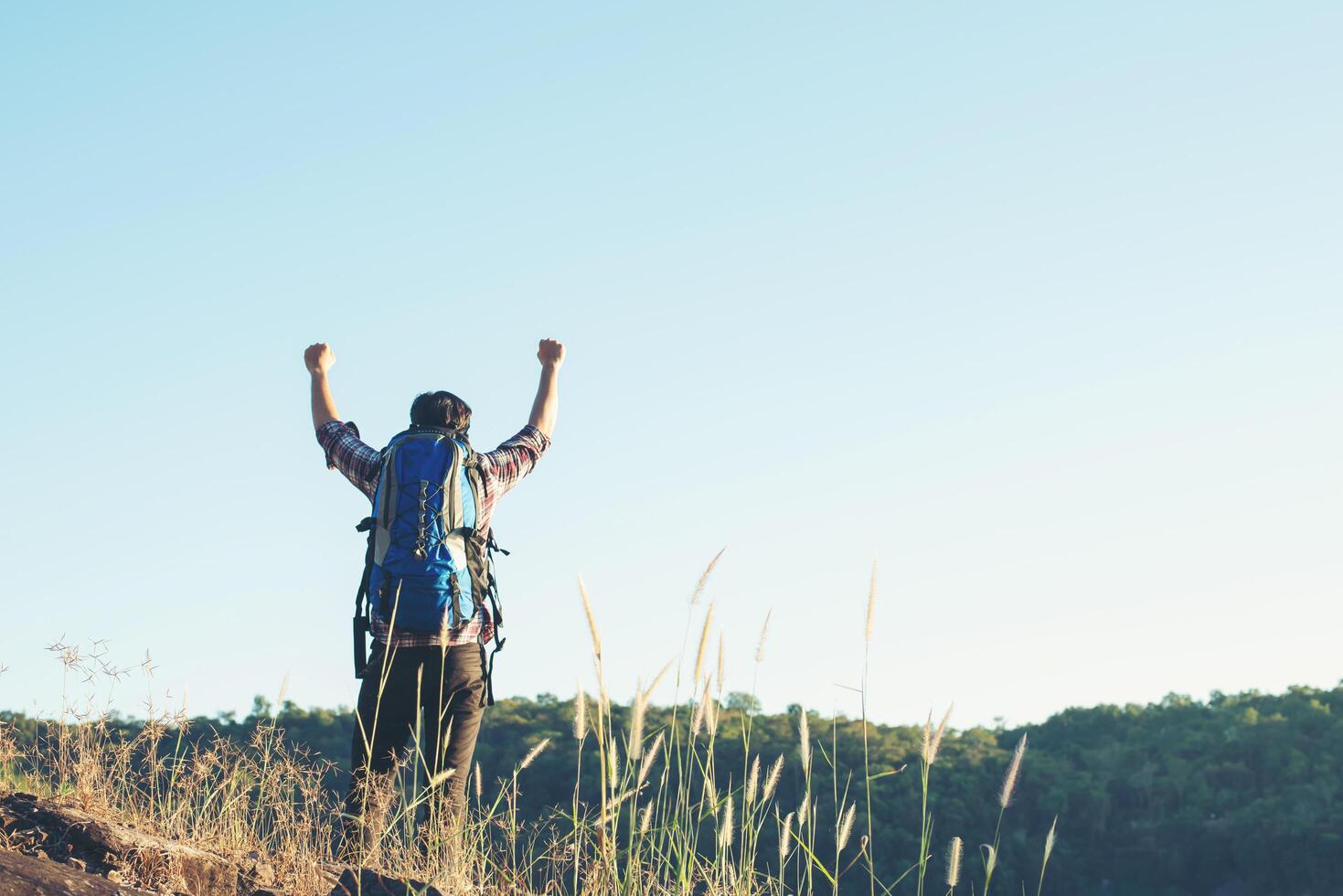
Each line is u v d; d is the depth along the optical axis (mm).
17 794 3734
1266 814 96688
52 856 3455
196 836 3945
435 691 4598
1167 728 118062
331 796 4254
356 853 4145
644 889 3777
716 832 3814
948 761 66562
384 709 4570
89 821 3570
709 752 3877
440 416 4961
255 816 4090
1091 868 97438
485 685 4738
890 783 24109
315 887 3826
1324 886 90062
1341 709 117062
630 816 3855
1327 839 91250
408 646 4586
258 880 3805
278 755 4160
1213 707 126688
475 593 4703
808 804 3801
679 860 3807
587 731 3744
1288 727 111250
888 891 3637
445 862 4043
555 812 3990
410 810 4254
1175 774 106000
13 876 3035
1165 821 100062
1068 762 110812
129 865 3514
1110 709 124250
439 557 4621
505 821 4062
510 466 4984
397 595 4438
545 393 5328
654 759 3842
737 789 3842
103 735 4062
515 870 3949
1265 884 92562
